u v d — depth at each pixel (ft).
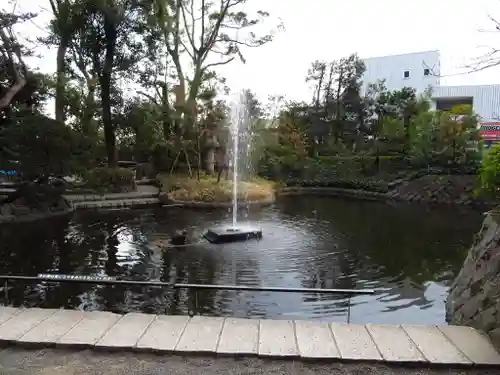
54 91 43.83
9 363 8.40
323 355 8.63
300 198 55.26
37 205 35.70
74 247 24.75
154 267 20.74
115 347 8.84
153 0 52.29
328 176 67.51
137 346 8.84
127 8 49.90
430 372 8.29
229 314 15.29
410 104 72.13
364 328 9.93
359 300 16.97
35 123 32.78
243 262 21.77
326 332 9.70
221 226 31.55
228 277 19.38
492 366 8.32
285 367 8.38
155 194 47.62
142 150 65.16
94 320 10.12
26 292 17.29
